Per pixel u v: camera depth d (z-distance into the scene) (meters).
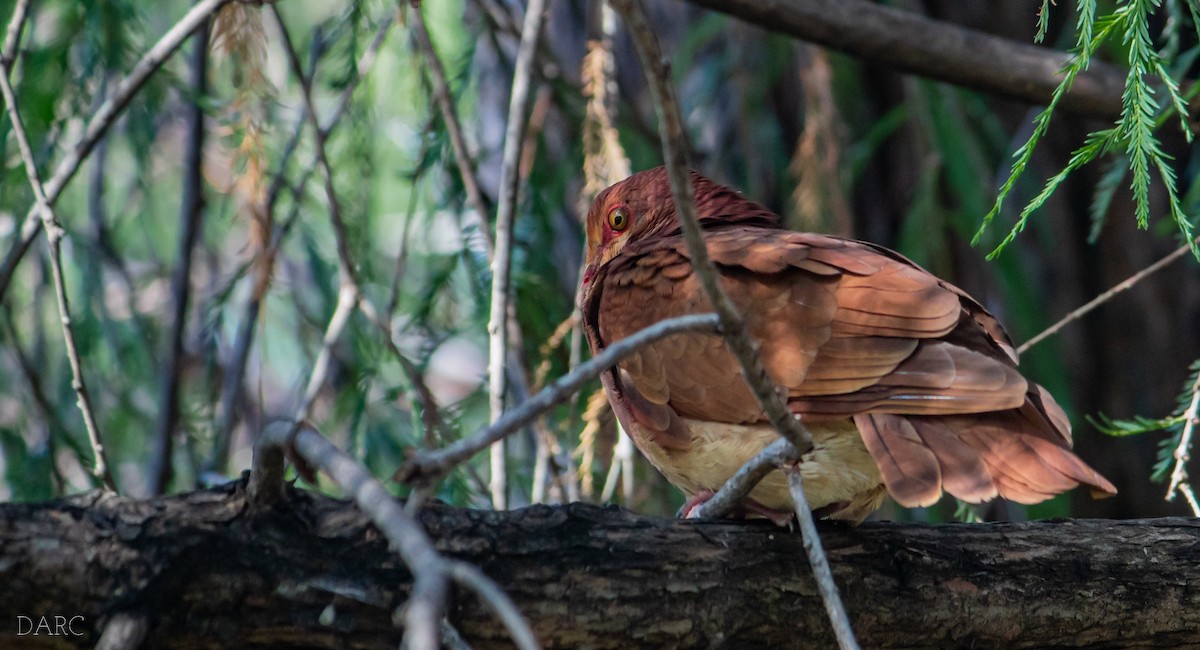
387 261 14.18
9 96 7.73
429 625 3.86
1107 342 13.23
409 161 13.09
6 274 8.83
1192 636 6.99
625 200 9.93
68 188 12.12
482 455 11.23
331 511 6.00
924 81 12.23
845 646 5.44
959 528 7.02
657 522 6.54
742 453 7.63
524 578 6.17
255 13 9.21
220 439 11.41
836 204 11.33
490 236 10.12
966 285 12.92
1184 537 7.08
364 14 10.59
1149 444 13.14
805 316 7.35
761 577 6.52
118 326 12.65
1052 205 13.10
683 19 13.33
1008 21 12.78
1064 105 10.60
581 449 9.66
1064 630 6.88
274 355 13.52
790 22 10.22
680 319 5.34
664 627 6.34
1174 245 13.02
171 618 5.71
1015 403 6.62
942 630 6.77
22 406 11.91
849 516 7.74
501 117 13.73
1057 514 11.85
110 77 11.85
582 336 11.61
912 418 6.91
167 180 14.31
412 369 9.45
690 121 13.32
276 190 10.80
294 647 5.90
